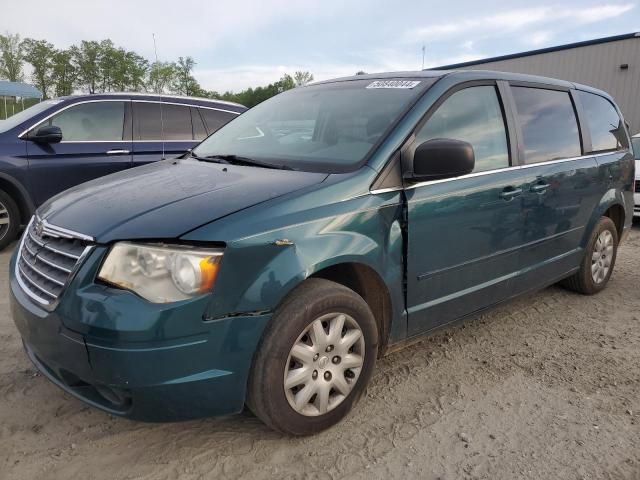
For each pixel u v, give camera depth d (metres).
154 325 2.10
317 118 3.40
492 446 2.61
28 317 2.38
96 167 6.27
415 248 2.91
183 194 2.58
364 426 2.75
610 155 4.71
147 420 2.25
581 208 4.28
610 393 3.12
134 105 6.60
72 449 2.51
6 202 5.88
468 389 3.13
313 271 2.43
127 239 2.21
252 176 2.82
